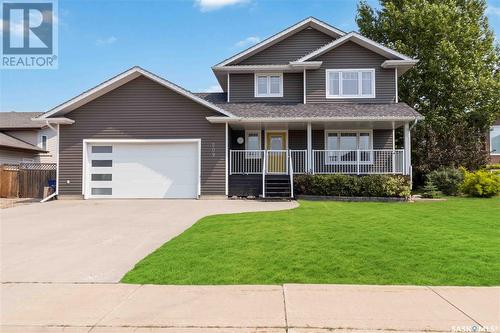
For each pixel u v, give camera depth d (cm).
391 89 1894
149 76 1650
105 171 1691
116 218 1127
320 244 744
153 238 857
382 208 1274
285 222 977
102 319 442
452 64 2392
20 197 1955
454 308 465
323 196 1600
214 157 1675
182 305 479
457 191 1838
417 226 922
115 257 707
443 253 682
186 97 1684
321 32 2025
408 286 541
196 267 626
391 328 414
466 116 2466
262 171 1822
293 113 1742
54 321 438
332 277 579
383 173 1705
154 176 1684
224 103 1959
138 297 509
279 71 1981
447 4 2498
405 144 1698
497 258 655
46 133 2916
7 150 2514
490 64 2612
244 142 1955
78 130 1686
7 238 863
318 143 1956
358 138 1944
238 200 1608
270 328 416
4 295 521
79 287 551
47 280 583
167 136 1681
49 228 978
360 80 1903
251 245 744
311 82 1914
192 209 1308
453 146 2139
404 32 2539
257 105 1897
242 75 2002
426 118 2388
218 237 816
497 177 1795
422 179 2209
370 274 589
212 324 426
